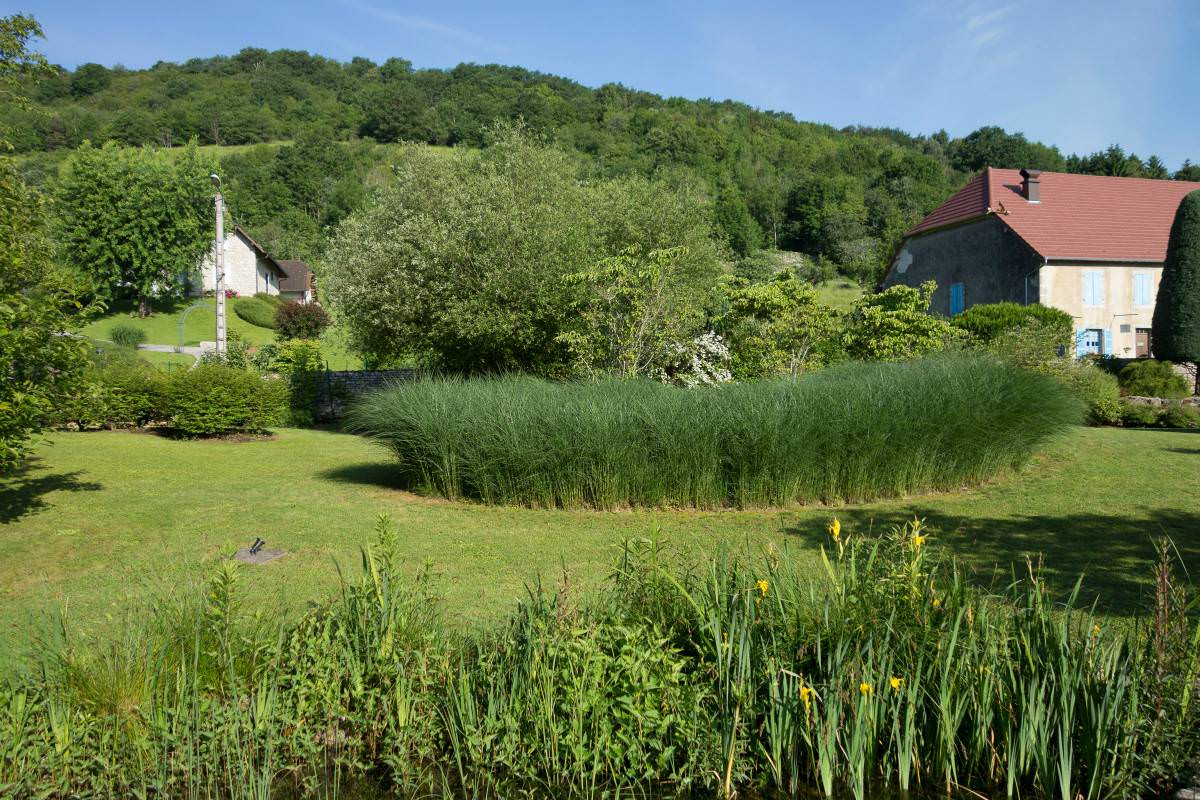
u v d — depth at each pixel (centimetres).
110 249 4506
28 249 850
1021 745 313
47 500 895
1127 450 1176
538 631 353
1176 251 2170
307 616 394
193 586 441
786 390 962
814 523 805
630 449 894
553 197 1788
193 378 1603
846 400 934
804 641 340
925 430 937
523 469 906
